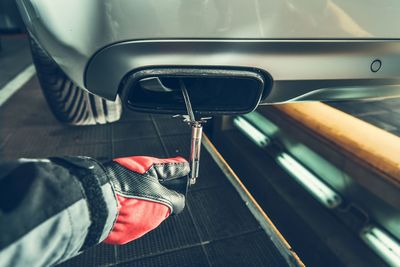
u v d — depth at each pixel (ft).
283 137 6.75
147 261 3.29
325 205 5.40
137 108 2.58
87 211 1.41
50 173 1.38
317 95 2.84
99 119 5.78
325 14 2.31
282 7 2.21
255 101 2.60
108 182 1.57
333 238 5.01
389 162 4.02
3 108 6.81
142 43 2.21
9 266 1.15
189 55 2.31
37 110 6.78
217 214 4.00
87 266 3.21
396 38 2.60
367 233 4.76
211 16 2.16
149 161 2.13
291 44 2.38
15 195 1.21
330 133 5.10
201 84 2.82
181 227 3.78
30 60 11.60
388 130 5.45
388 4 2.42
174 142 5.73
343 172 4.95
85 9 2.13
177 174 2.35
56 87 4.90
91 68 2.40
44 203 1.26
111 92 2.52
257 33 2.27
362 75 2.72
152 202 1.94
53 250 1.31
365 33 2.48
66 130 5.91
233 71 2.40
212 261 3.32
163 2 2.09
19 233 1.17
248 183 7.25
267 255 3.41
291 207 5.75
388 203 4.07
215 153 5.24
